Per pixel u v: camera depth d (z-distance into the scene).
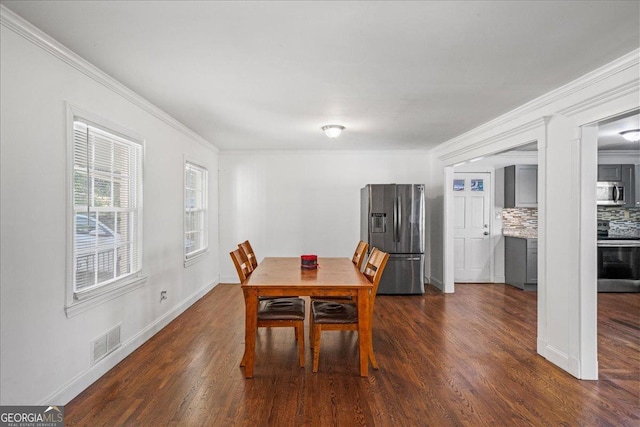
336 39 2.21
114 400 2.46
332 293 2.91
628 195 6.09
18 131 2.03
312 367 3.02
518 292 5.80
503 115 3.91
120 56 2.47
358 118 4.12
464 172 6.46
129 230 3.38
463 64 2.58
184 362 3.10
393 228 5.67
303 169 6.39
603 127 4.50
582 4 1.82
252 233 6.40
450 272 5.79
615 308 4.94
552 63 2.55
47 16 1.96
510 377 2.86
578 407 2.43
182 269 4.64
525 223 6.47
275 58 2.49
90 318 2.70
